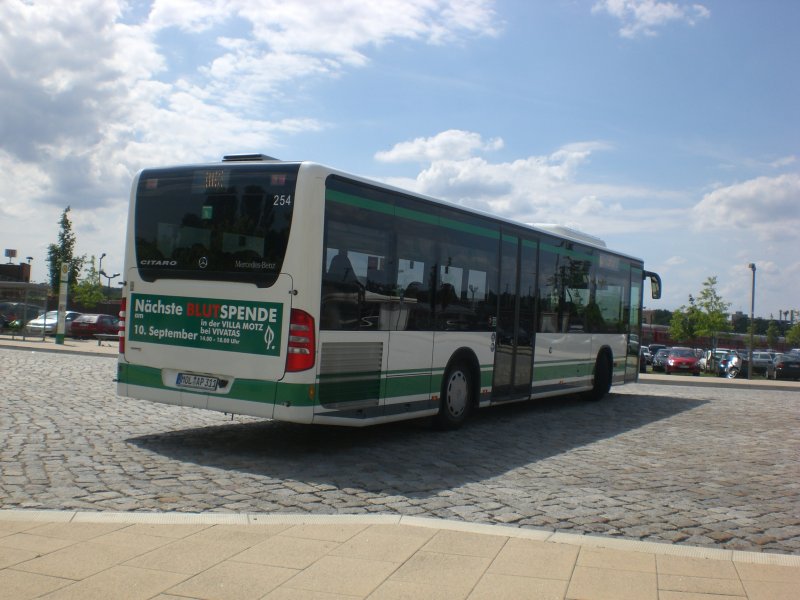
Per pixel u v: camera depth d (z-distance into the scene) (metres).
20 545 5.29
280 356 8.71
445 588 4.79
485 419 13.55
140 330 9.73
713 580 5.07
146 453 8.91
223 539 5.59
